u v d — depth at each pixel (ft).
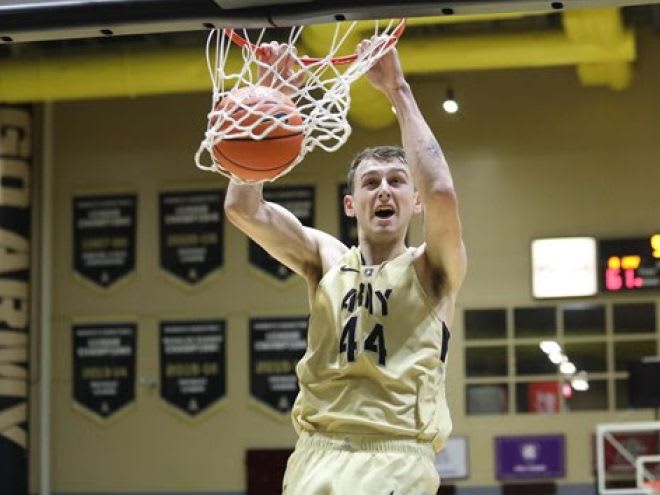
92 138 46.24
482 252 42.65
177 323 44.88
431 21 37.29
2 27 12.00
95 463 44.78
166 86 40.68
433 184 11.52
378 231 12.19
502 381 41.93
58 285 45.96
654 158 42.06
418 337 11.70
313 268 12.74
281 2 11.54
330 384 11.76
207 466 43.96
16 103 44.70
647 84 42.32
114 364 45.11
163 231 45.39
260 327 44.27
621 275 41.68
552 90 42.88
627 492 35.55
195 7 11.77
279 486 43.09
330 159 44.01
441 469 41.86
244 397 44.06
